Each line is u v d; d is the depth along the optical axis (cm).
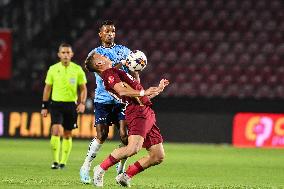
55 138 4462
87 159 3491
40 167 4534
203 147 7256
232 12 9956
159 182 3644
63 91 4562
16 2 9631
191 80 9150
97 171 3092
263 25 9819
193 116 7706
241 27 9806
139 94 2917
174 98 8138
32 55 9456
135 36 9744
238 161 5541
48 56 9475
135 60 3241
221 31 9769
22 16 9625
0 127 7769
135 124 2989
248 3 10050
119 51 3659
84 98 4625
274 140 7600
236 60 9381
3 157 5378
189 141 7712
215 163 5278
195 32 9756
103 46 3672
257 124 7619
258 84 9125
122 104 3512
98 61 3017
